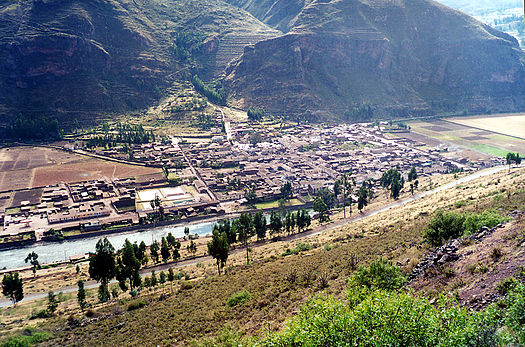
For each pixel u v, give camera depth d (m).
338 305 40.12
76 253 188.75
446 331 34.50
